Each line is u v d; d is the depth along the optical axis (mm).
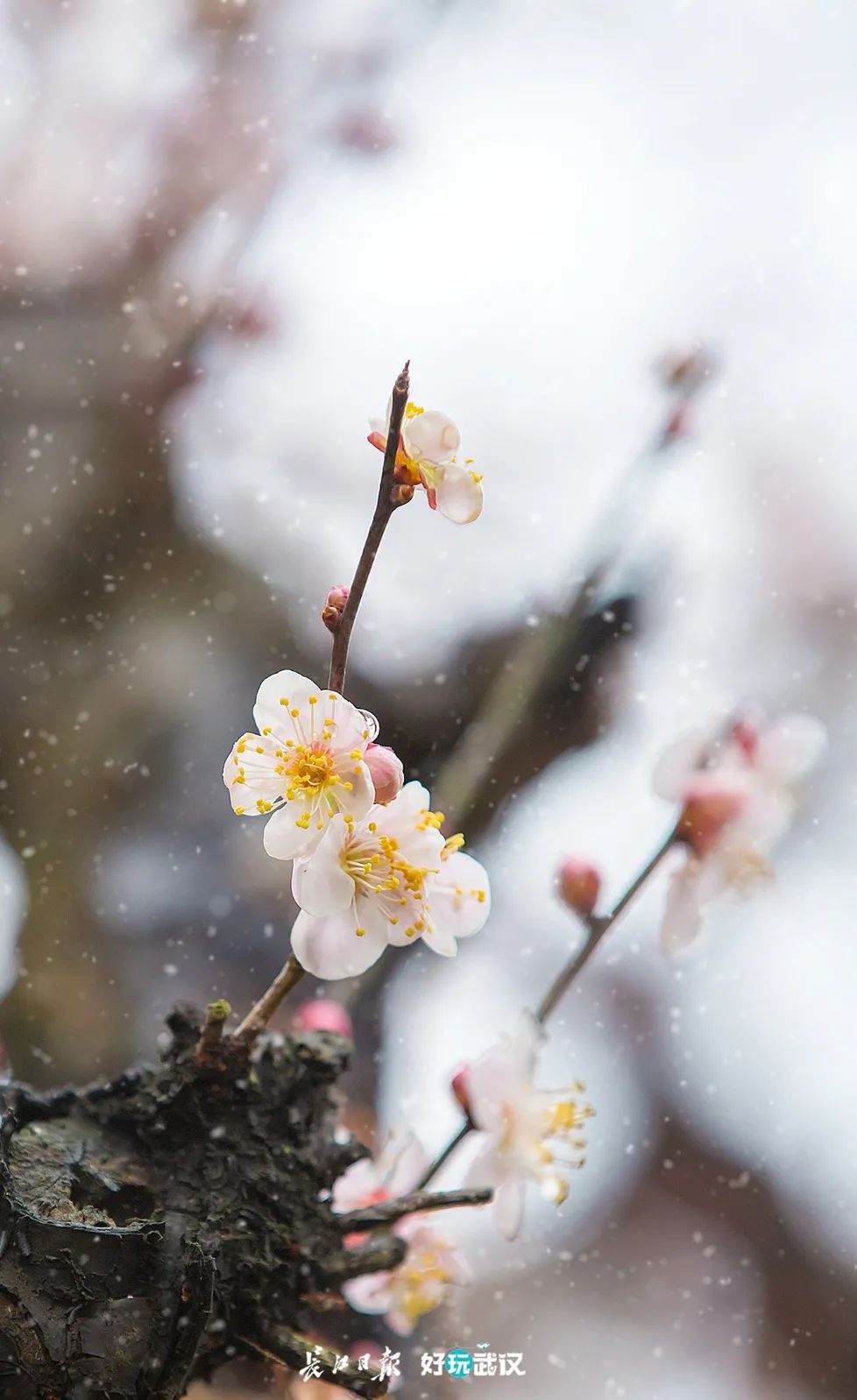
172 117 1428
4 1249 708
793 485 1397
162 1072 741
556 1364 1055
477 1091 759
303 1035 752
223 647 1344
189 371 1416
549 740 1214
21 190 1395
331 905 698
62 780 1245
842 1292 1284
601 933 786
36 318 1402
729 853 787
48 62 1398
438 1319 863
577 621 1035
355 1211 742
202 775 1285
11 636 1296
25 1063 1080
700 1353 1190
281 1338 729
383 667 1309
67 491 1369
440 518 1360
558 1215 1196
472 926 713
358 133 1452
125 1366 708
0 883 1188
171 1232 722
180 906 1226
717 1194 1309
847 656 1396
